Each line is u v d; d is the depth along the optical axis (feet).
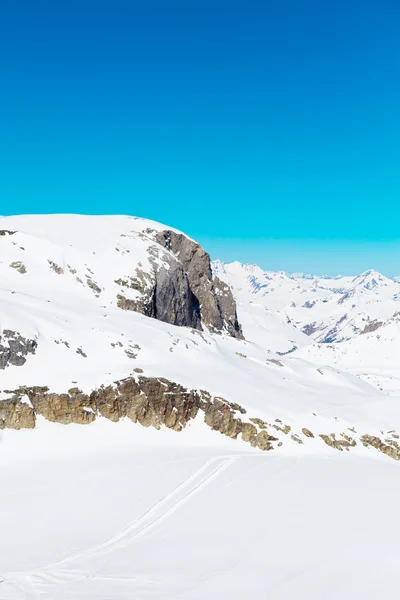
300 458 153.48
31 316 187.21
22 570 79.10
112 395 163.84
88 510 105.09
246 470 136.05
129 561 83.10
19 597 70.69
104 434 155.63
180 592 73.46
